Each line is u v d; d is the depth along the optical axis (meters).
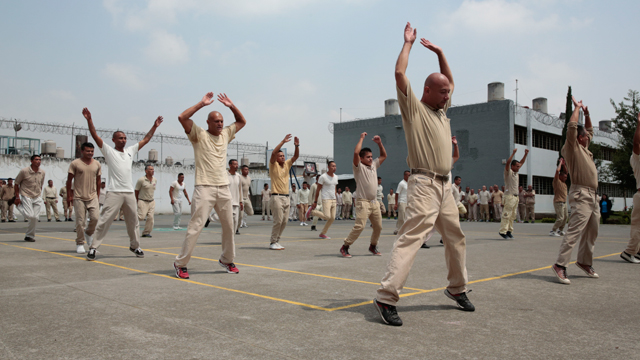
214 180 5.48
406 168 32.78
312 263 6.68
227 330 3.20
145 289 4.63
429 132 3.69
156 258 7.07
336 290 4.65
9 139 25.41
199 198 5.36
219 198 5.51
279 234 8.65
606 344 2.96
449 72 4.16
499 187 28.14
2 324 3.32
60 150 27.11
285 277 5.42
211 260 6.92
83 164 7.76
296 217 23.56
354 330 3.23
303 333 3.15
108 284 4.89
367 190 7.45
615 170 29.78
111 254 7.54
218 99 5.70
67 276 5.39
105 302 4.04
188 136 5.46
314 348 2.83
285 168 8.58
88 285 4.83
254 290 4.62
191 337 3.03
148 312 3.69
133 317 3.53
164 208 29.81
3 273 5.58
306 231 14.53
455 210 3.81
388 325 3.38
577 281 5.36
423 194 3.62
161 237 11.21
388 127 33.81
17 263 6.42
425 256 7.53
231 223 5.65
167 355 2.68
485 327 3.34
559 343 2.97
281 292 4.54
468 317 3.63
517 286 4.97
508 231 11.26
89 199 7.80
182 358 2.63
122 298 4.21
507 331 3.24
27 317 3.51
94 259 6.83
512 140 27.94
